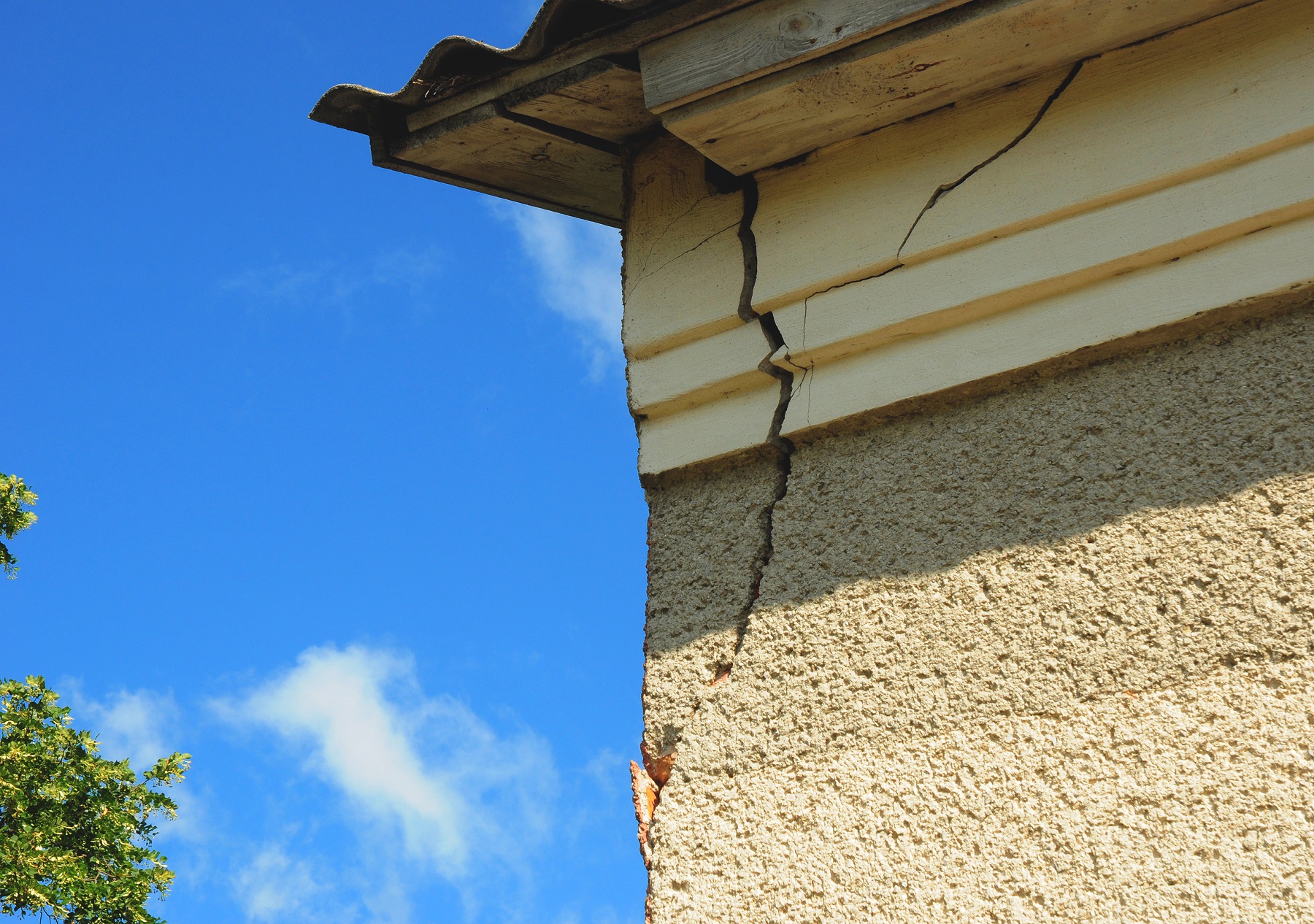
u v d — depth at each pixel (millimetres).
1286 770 2062
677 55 2598
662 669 2645
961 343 2602
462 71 2830
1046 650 2303
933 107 2719
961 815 2246
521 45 2686
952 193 2652
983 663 2344
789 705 2477
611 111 2896
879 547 2533
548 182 3195
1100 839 2135
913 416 2623
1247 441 2299
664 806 2498
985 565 2418
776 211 2850
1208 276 2406
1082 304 2506
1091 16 2441
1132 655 2240
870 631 2463
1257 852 2033
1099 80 2584
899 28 2443
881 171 2752
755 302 2783
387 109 2949
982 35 2457
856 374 2688
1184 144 2453
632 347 2918
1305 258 2336
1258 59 2441
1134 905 2072
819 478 2664
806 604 2551
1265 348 2346
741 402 2811
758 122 2676
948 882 2207
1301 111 2369
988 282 2566
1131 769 2160
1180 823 2096
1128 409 2416
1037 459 2457
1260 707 2121
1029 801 2207
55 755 10539
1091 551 2340
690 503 2803
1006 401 2537
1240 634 2180
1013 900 2152
